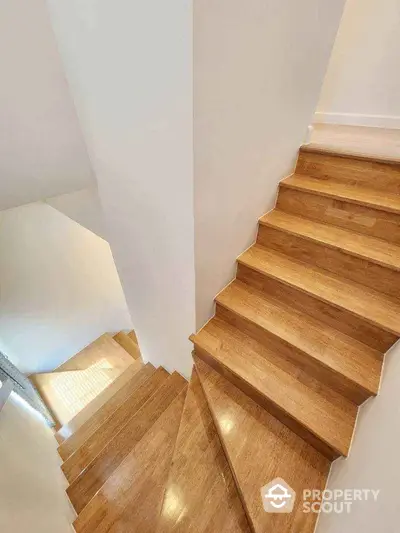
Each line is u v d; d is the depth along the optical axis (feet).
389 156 4.90
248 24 2.80
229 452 4.11
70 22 3.21
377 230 4.71
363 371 3.94
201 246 3.98
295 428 4.25
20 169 4.24
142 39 2.61
